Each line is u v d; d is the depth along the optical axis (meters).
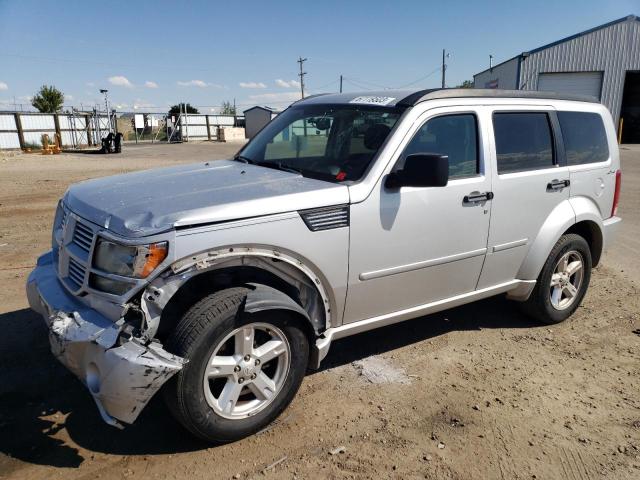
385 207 3.54
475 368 4.12
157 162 23.56
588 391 3.83
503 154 4.25
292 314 3.13
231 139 52.22
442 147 3.89
